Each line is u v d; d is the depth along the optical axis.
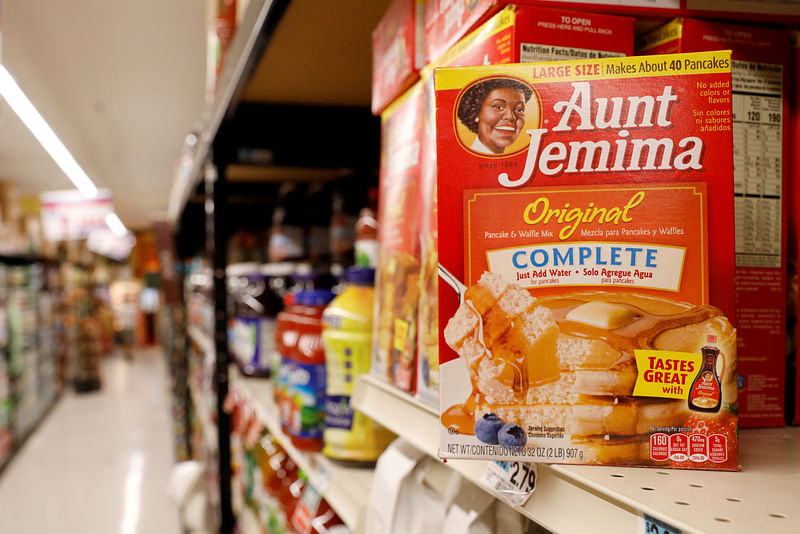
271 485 2.00
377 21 1.37
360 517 1.12
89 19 4.03
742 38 0.75
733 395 0.59
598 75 0.60
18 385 6.70
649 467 0.59
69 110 5.98
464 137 0.62
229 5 2.12
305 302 1.58
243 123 2.12
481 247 0.61
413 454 1.01
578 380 0.60
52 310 9.59
